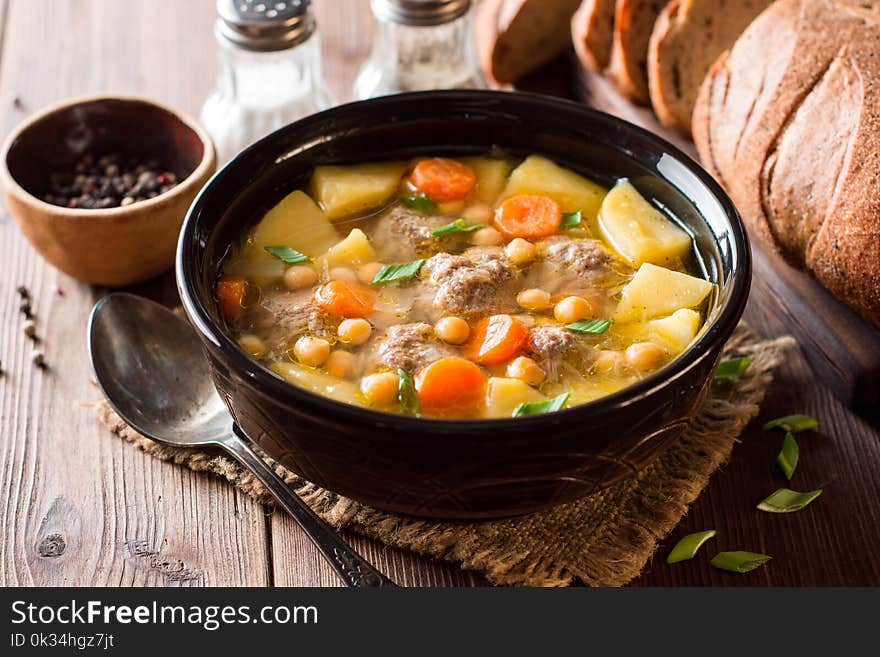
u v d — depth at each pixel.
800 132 0.61
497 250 0.57
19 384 0.60
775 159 0.62
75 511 0.55
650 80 0.71
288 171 0.58
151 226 0.62
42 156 0.66
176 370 0.58
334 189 0.58
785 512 0.55
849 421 0.59
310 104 0.71
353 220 0.58
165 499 0.56
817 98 0.60
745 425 0.58
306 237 0.57
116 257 0.63
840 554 0.54
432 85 0.72
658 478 0.56
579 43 0.75
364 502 0.52
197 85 0.77
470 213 0.58
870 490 0.56
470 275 0.55
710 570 0.54
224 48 0.69
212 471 0.56
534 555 0.53
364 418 0.47
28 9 0.82
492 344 0.52
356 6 0.83
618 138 0.58
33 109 0.75
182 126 0.66
